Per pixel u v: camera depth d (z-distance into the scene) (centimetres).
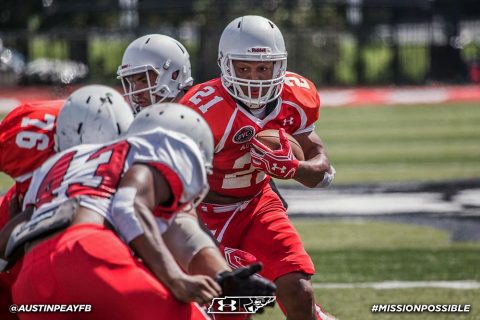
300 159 1608
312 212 3139
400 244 2594
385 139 5316
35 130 1409
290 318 1549
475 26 9875
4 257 1287
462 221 2919
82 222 1177
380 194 3478
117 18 9469
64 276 1144
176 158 1200
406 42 9194
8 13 9356
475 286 2105
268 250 1584
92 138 1296
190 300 1159
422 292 2055
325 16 9100
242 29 1602
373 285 2136
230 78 1609
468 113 6725
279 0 8694
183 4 8794
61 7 9188
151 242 1159
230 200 1648
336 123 6291
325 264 2364
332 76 8812
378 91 8106
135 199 1168
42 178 1261
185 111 1270
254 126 1619
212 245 1270
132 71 1633
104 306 1140
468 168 4116
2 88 8369
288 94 1675
